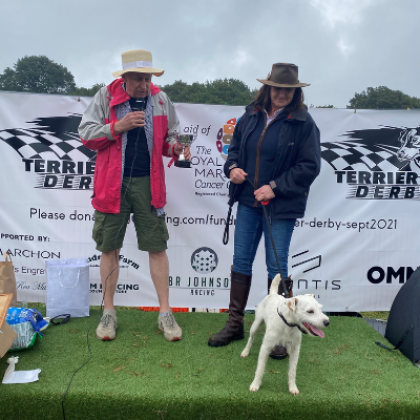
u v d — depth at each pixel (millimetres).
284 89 2424
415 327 2576
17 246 3455
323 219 3500
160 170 2697
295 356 2090
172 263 3537
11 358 2299
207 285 3572
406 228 3516
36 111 3326
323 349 2703
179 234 3510
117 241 2738
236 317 2760
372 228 3512
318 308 1959
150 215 2725
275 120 2543
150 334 2865
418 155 3441
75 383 2117
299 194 2514
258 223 2730
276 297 2289
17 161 3365
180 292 3574
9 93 3291
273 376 2271
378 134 3430
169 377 2219
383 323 3373
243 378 2232
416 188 3477
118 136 2543
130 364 2365
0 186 3379
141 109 2541
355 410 2031
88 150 3393
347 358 2561
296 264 3539
